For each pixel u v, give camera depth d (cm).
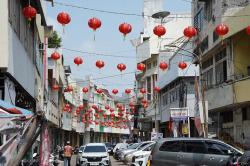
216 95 2795
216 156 1762
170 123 3997
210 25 2886
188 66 3994
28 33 2588
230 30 2509
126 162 3484
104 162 3123
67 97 6569
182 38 4681
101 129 9788
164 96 4981
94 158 3112
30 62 2672
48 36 4653
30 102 2886
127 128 9994
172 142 1827
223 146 1783
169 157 1806
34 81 2939
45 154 1070
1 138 1420
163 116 4978
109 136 10988
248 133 2561
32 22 2798
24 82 2348
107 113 9912
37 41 3203
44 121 1067
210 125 3303
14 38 1989
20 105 2416
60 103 5938
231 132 2859
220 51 2864
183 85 4022
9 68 1825
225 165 1739
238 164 1364
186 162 1781
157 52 5709
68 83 6806
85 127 8606
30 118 1036
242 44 2630
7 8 1795
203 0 2973
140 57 6069
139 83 6462
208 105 2950
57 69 4859
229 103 2559
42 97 3684
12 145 1005
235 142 2755
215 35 2759
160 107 5191
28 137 1022
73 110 7575
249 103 2466
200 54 2930
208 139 1805
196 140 1806
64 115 6406
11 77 1938
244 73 2619
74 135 8450
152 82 5781
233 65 2625
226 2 2652
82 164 3125
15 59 2009
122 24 1630
